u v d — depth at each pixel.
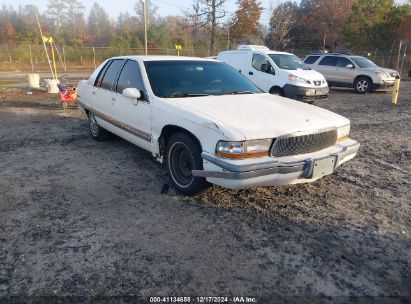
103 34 63.91
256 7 30.81
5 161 5.39
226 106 4.05
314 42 42.34
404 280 2.83
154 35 47.44
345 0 37.47
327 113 4.30
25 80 20.22
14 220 3.60
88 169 5.06
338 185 4.70
